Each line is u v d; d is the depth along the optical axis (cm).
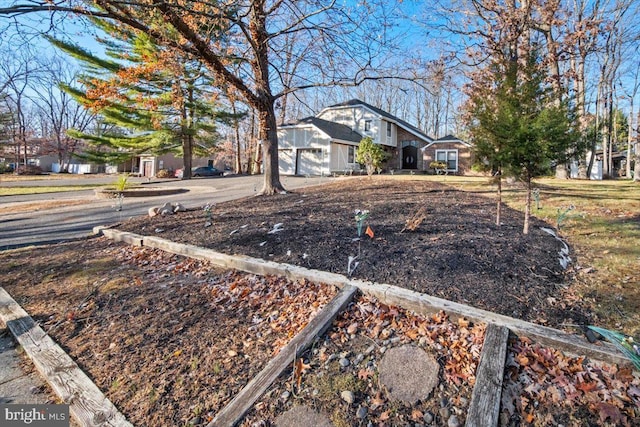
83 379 214
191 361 226
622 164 3181
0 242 562
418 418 170
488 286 270
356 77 660
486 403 166
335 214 566
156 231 527
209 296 316
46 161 4281
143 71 772
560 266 325
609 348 192
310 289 298
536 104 379
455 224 468
